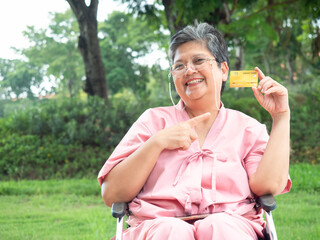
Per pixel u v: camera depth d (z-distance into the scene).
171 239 1.73
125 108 12.20
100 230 4.64
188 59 2.23
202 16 8.74
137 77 29.55
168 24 10.21
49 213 6.00
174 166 2.13
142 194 2.14
